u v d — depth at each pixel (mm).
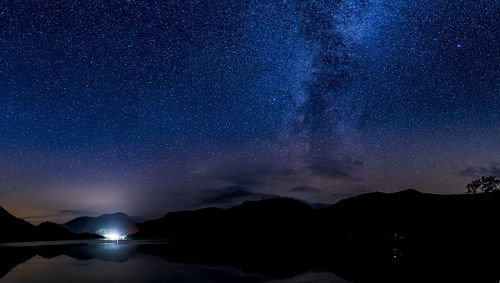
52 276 17094
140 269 19438
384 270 17328
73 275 17281
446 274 15484
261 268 19391
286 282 14500
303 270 18172
